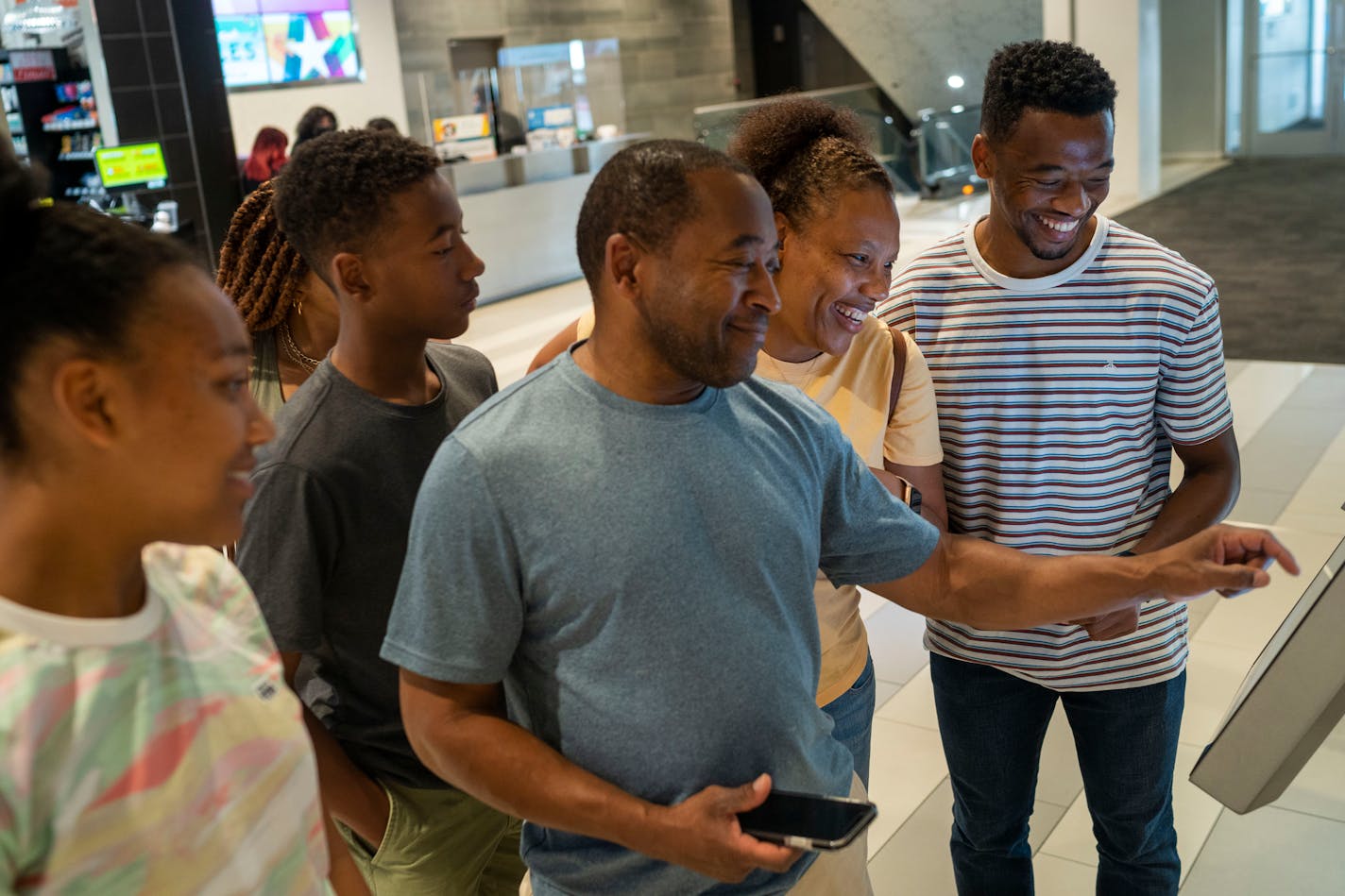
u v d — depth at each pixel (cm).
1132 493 193
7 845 81
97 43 921
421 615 120
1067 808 283
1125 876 207
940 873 264
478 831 174
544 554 118
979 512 198
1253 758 139
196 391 91
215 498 94
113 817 87
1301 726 134
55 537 88
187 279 91
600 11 1447
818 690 175
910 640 380
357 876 134
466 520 118
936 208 1205
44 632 86
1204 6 1356
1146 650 192
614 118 1186
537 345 831
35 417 86
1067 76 168
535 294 1023
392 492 158
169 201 910
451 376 177
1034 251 179
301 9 1155
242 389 96
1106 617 176
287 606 151
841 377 174
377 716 163
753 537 123
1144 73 1152
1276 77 1347
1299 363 622
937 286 192
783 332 171
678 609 119
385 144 156
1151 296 182
